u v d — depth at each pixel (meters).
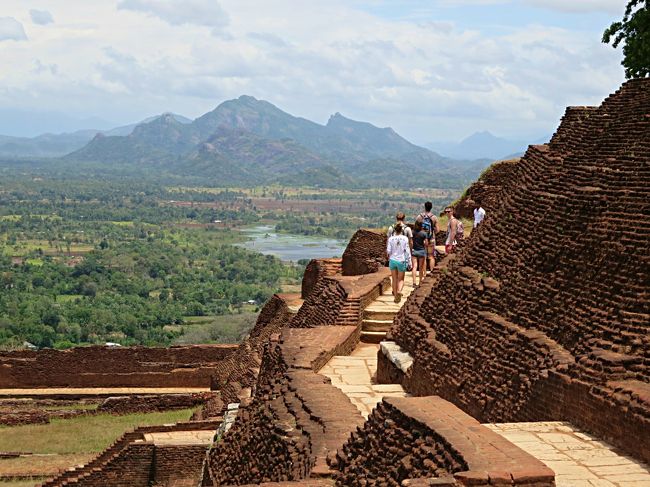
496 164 44.94
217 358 57.69
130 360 56.97
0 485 32.66
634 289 14.49
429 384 19.52
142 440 33.34
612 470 11.86
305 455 15.36
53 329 101.88
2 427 43.97
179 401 48.34
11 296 122.31
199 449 32.56
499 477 10.30
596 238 16.14
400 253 29.70
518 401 15.58
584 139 19.39
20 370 55.91
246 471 19.20
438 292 22.30
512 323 17.50
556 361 14.74
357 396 20.75
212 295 142.75
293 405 18.52
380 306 29.36
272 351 26.83
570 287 16.33
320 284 35.50
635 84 18.91
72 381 56.16
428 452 11.72
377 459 12.98
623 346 13.91
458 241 31.44
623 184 16.61
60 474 32.44
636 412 12.35
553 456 12.41
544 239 18.17
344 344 26.12
